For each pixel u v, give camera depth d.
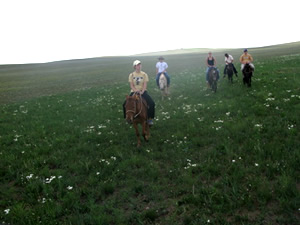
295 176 5.81
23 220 5.29
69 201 5.86
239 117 10.31
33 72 66.56
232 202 5.25
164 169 7.18
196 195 5.64
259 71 21.25
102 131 10.88
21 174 7.44
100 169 7.35
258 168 6.34
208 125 9.98
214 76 15.62
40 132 11.47
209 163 6.93
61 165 7.95
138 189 6.29
